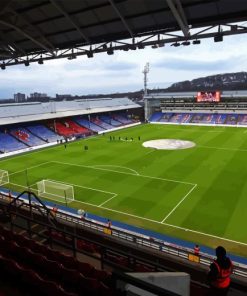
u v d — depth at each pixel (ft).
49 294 21.97
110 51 61.67
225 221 73.10
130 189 98.58
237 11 46.39
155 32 55.26
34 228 39.63
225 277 17.53
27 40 68.13
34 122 221.05
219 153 146.41
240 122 251.19
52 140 201.87
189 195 91.04
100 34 60.39
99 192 96.84
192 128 239.50
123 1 48.75
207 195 90.43
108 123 272.31
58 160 143.13
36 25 59.98
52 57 70.59
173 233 68.18
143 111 318.65
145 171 118.93
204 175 110.73
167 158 139.44
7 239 31.53
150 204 85.51
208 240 64.54
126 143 181.57
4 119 196.24
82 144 183.83
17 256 27.99
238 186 97.25
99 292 22.12
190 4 46.29
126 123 285.02
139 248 34.24
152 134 215.31
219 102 274.36
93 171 121.90
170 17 51.01
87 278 22.76
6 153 162.61
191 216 76.64
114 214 79.71
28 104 237.45
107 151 160.04
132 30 56.59
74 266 26.21
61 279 24.52
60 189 100.07
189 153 148.56
